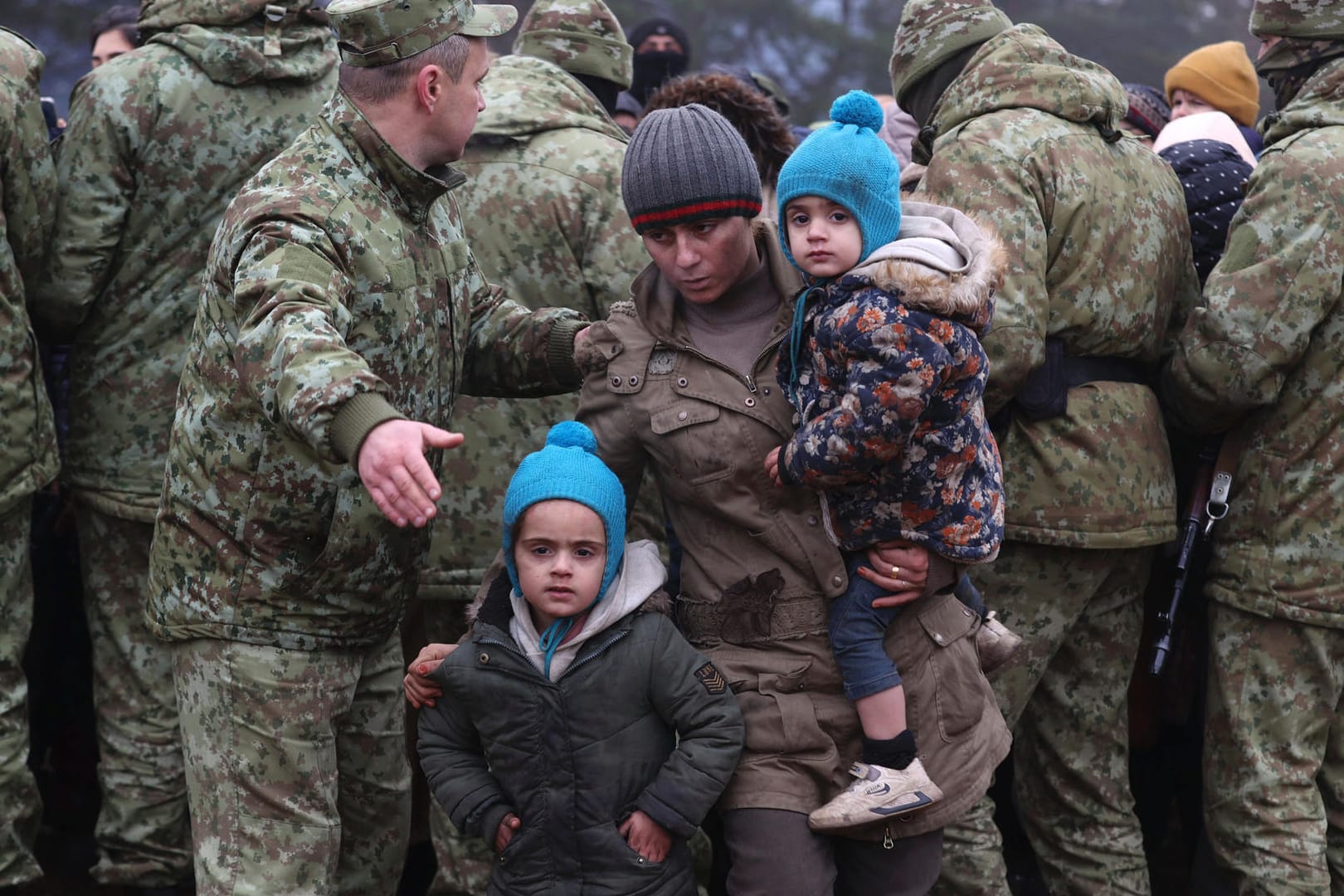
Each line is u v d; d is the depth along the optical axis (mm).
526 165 7938
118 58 7926
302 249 5711
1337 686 7727
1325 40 7977
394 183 6152
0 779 7562
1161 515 7695
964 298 5359
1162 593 8688
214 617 6215
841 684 5828
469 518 7828
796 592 5828
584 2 9320
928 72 8281
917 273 5305
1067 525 7402
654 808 5602
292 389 5070
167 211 7844
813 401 5594
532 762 5719
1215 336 7508
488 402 7828
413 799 8484
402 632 8211
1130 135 8141
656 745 5770
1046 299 7270
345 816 7059
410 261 6180
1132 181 7730
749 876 5645
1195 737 9031
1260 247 7531
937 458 5523
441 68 6094
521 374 6809
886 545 5676
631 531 8203
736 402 5762
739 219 5684
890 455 5379
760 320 5906
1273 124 7953
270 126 7945
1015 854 9305
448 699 5934
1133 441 7586
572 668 5711
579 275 7941
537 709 5711
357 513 6141
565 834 5703
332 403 4988
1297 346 7410
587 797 5695
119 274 7891
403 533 6402
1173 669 8727
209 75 7820
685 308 5988
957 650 5922
